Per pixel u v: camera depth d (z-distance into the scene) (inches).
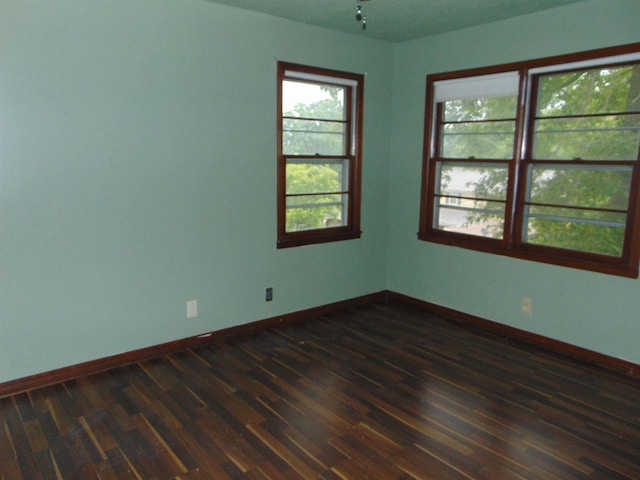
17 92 106.0
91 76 114.8
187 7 127.1
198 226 138.0
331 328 159.3
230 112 139.1
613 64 124.6
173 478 85.4
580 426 102.8
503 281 153.5
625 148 124.6
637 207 122.3
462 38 155.9
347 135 171.0
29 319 114.2
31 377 116.3
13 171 107.7
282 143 152.6
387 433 99.7
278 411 107.4
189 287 139.2
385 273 190.5
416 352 140.4
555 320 141.9
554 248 141.3
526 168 145.5
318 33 154.3
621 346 128.7
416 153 175.0
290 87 153.2
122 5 117.1
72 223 116.9
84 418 103.7
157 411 106.7
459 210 165.5
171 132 129.0
